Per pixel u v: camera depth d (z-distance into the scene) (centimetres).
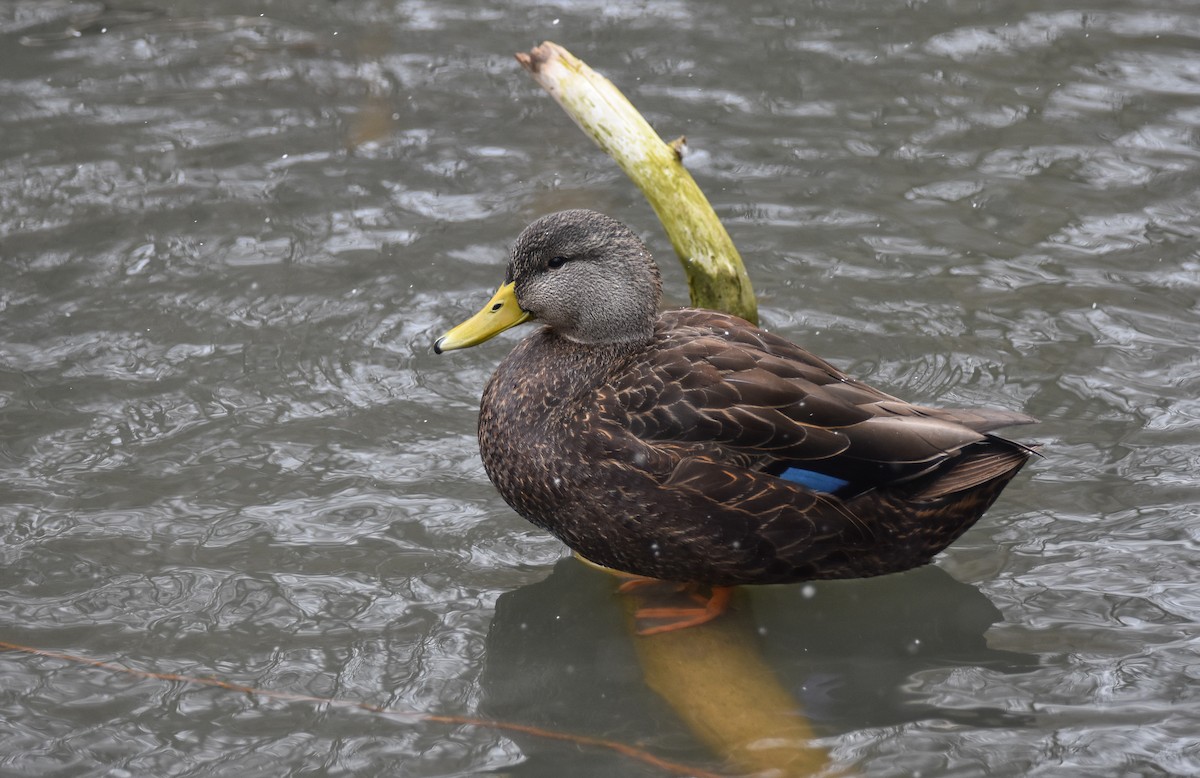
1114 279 1162
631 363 845
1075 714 741
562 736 742
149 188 1302
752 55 1553
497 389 866
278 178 1323
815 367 845
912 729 739
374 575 861
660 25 1620
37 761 708
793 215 1266
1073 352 1070
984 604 838
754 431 800
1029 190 1298
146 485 934
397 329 1116
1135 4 1642
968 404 1008
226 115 1430
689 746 736
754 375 818
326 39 1595
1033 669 779
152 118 1420
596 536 829
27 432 982
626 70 1521
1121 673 769
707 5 1667
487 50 1572
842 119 1426
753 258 1203
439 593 848
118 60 1535
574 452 816
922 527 818
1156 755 704
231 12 1658
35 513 902
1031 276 1170
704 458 795
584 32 1606
